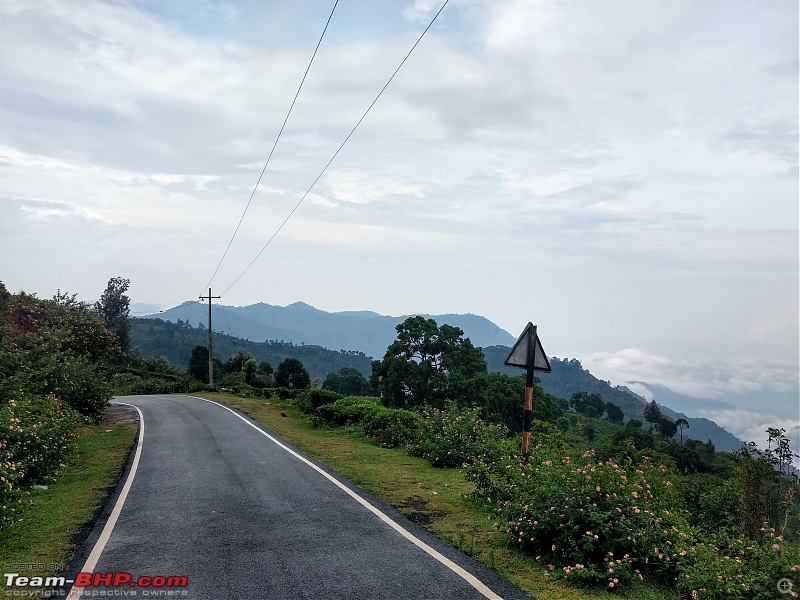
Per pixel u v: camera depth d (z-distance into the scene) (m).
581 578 5.24
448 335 36.16
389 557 5.72
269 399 31.98
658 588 5.29
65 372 17.75
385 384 35.50
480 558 5.75
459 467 11.19
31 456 9.50
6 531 6.55
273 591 4.86
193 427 17.59
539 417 33.66
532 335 8.61
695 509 11.80
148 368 63.16
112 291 76.19
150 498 8.30
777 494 11.51
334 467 10.95
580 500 5.79
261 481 9.52
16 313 21.89
